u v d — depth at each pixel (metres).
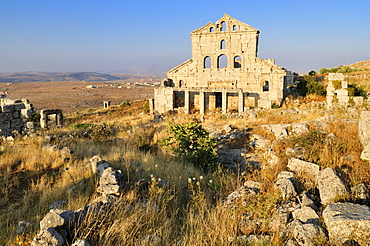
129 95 178.25
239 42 49.06
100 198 8.01
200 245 6.25
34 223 7.29
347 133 11.94
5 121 26.14
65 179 10.50
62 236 6.03
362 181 7.88
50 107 107.62
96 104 123.62
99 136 20.92
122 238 6.34
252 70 48.78
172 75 53.62
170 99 48.06
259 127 22.41
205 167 14.04
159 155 15.98
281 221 6.75
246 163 16.00
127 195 8.25
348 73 61.88
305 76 52.53
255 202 7.85
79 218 6.63
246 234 6.67
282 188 7.91
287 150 12.02
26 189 10.00
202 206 8.06
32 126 26.73
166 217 7.69
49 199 8.96
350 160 9.43
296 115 27.20
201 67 51.66
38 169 11.76
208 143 14.62
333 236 5.68
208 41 50.97
